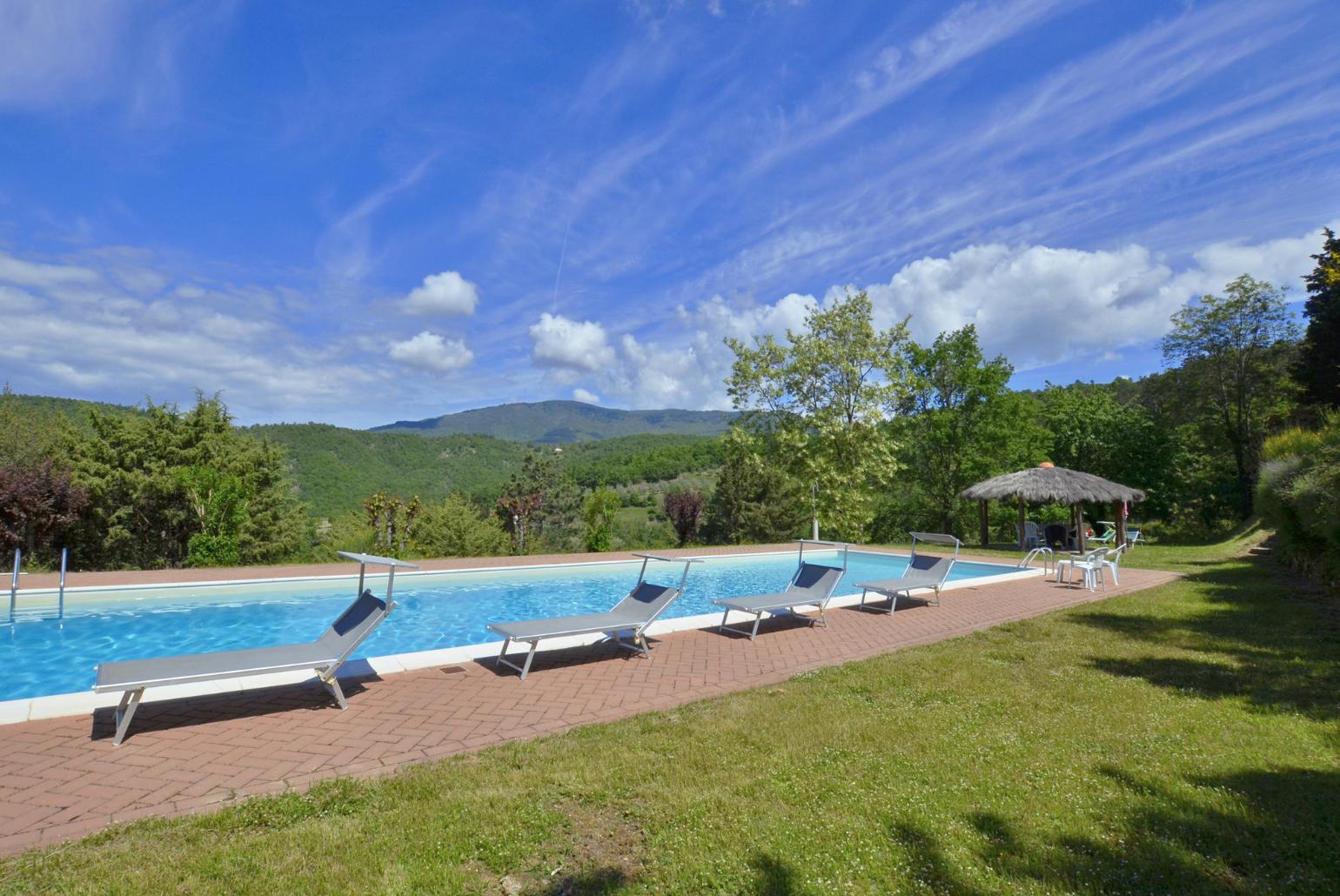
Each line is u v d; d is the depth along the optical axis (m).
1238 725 4.71
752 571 18.36
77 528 19.28
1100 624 8.71
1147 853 2.97
